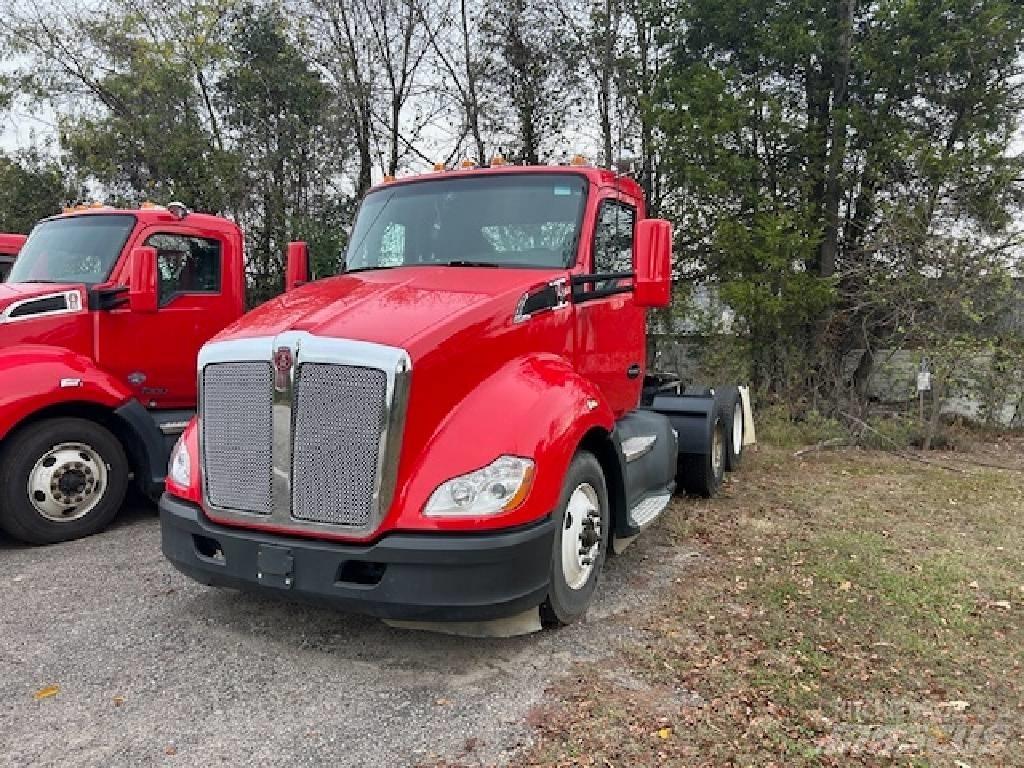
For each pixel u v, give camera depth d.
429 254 5.11
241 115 16.80
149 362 6.46
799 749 3.06
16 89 16.08
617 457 4.51
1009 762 3.03
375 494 3.42
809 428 10.95
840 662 3.81
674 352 13.70
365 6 16.62
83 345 6.04
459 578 3.37
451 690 3.53
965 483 8.00
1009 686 3.62
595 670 3.71
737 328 13.12
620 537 4.72
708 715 3.31
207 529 3.74
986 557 5.49
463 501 3.43
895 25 12.48
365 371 3.44
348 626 4.21
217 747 3.09
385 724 3.25
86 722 3.26
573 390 4.11
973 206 11.12
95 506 5.88
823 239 13.16
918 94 12.90
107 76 16.30
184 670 3.72
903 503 7.09
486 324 3.91
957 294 10.28
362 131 17.06
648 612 4.42
